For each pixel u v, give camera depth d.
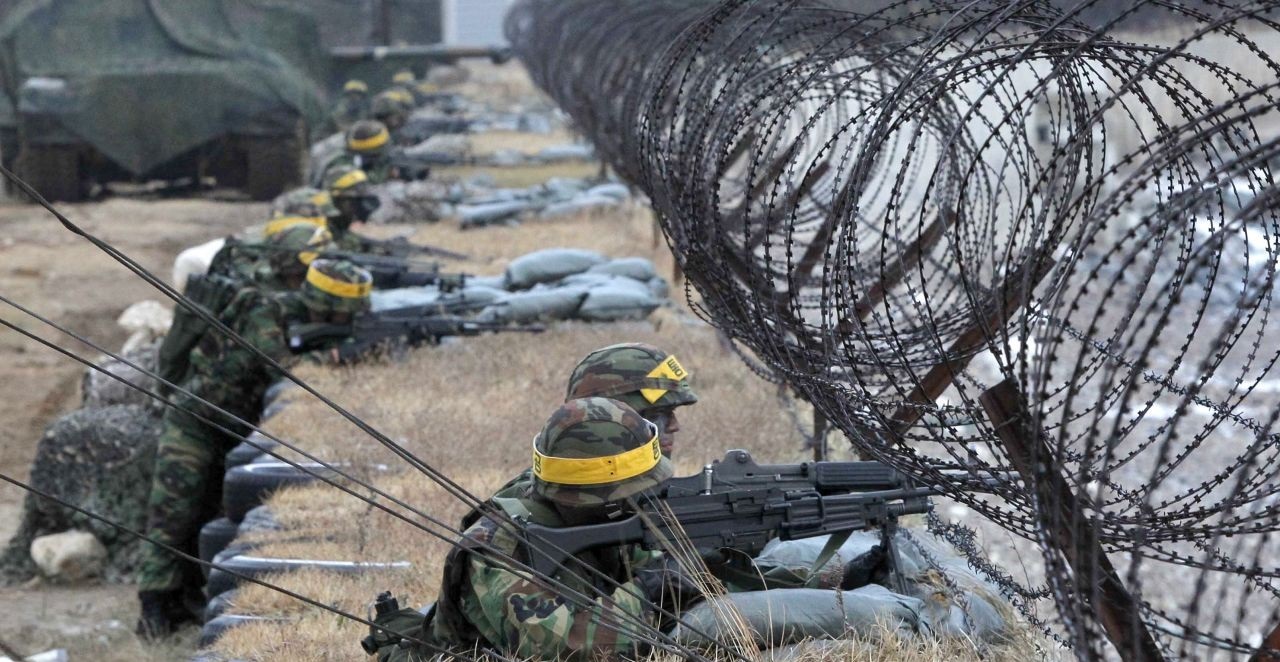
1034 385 5.32
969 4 6.72
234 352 17.33
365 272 18.50
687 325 21.25
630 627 7.20
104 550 19.59
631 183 22.67
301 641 9.83
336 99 57.66
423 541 11.99
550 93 35.66
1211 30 5.29
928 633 7.87
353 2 57.78
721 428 14.87
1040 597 8.77
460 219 33.56
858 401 7.69
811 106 15.78
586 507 7.31
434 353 18.81
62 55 48.94
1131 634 5.65
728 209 12.25
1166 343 29.52
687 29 11.12
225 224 47.56
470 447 14.62
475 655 7.28
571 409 7.38
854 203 7.26
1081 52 6.45
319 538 12.30
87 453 19.88
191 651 15.49
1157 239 5.69
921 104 7.24
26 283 38.31
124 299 37.03
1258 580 6.38
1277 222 6.07
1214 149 6.39
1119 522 6.12
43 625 17.05
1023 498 6.77
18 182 5.22
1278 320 31.31
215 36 50.00
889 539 8.32
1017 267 7.09
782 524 7.82
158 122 48.69
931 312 7.10
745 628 7.45
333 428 15.60
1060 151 6.00
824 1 10.79
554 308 20.95
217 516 17.25
